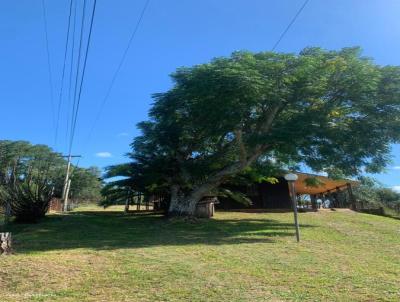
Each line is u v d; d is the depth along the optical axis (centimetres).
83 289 814
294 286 834
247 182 2617
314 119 1892
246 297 760
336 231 1817
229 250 1245
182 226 1936
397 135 1934
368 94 1966
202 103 1809
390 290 805
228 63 1759
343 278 902
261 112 2034
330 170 2209
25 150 7381
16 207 2189
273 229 1823
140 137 2258
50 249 1233
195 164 2209
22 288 823
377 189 5900
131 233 1681
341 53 2020
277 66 1748
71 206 4647
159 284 844
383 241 1554
